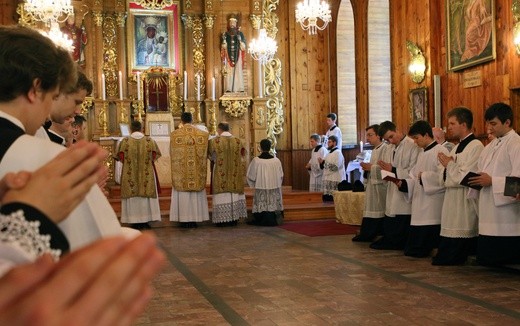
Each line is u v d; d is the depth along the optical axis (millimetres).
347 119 15227
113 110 14281
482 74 9945
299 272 6238
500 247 5812
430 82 11359
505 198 5703
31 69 1125
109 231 974
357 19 14570
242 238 9102
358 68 14594
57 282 378
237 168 10836
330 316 4430
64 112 2314
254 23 14852
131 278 408
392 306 4695
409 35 12094
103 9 14219
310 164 13797
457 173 6301
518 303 4707
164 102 14289
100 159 743
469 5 10086
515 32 8875
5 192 736
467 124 6320
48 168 727
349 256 7168
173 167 10641
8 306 361
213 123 14500
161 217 11180
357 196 10133
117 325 398
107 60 14273
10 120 1080
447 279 5699
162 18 14609
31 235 687
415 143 7281
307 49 15578
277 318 4410
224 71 14688
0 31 1152
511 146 5723
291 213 11562
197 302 4988
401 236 7562
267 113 15102
